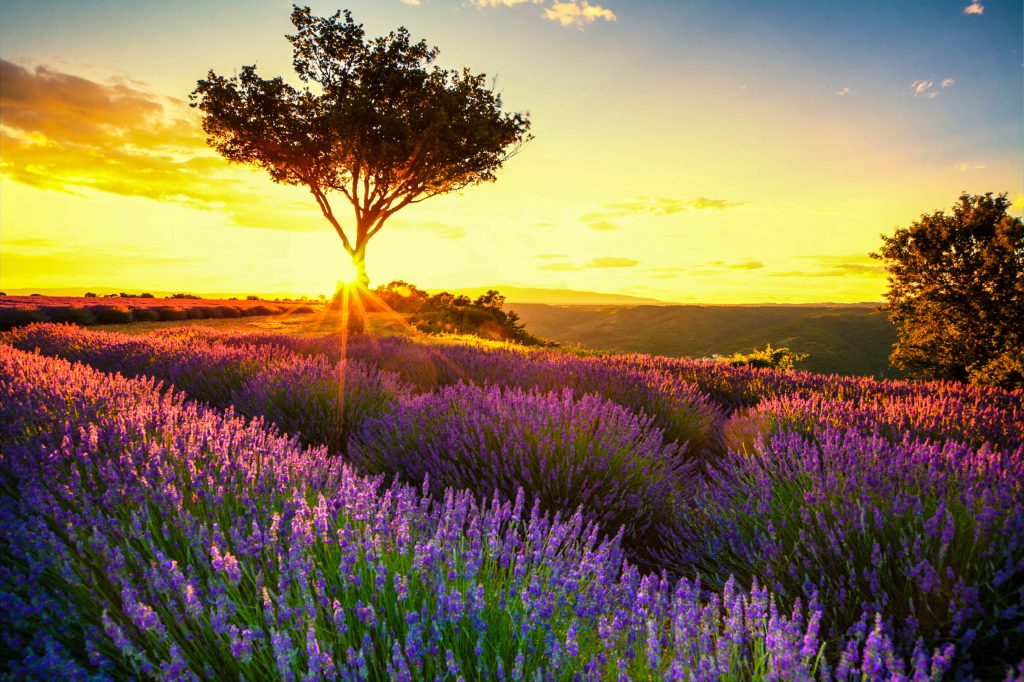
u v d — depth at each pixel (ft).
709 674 5.70
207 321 83.92
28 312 65.67
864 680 5.61
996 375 61.93
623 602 6.93
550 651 6.01
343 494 8.99
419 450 15.03
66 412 12.79
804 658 5.86
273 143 90.84
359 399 20.95
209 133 94.22
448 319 82.79
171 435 11.62
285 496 9.04
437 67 98.07
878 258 119.65
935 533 8.39
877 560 8.17
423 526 8.80
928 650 7.37
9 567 6.74
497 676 5.80
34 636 5.64
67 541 7.29
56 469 9.04
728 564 10.34
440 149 89.56
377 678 5.79
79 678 5.13
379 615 6.42
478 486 13.46
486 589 7.09
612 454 14.16
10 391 14.32
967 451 12.22
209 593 6.38
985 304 103.65
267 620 5.93
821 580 8.43
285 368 23.93
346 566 6.79
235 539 7.20
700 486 14.44
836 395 25.84
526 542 8.23
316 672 5.21
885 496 9.87
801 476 11.50
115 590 6.29
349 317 78.84
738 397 28.09
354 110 86.17
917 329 115.55
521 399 18.17
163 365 28.55
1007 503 8.80
